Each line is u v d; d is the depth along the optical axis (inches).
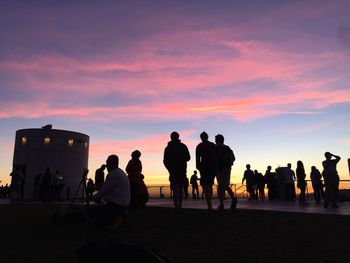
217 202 805.9
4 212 502.9
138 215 417.1
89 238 281.0
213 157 432.8
